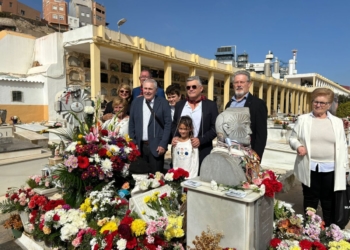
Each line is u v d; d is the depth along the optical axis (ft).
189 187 5.82
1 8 128.06
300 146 8.55
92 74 39.88
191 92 9.75
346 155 8.09
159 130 10.73
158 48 51.03
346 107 61.98
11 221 9.21
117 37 42.88
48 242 7.98
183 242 6.53
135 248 6.07
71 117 16.47
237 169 5.60
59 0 136.26
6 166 13.19
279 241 5.92
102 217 7.54
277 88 99.50
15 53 47.78
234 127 5.96
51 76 43.70
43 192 9.23
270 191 5.44
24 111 42.55
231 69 74.13
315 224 7.07
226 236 5.35
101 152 9.02
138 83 47.21
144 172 9.73
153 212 7.30
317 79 130.72
